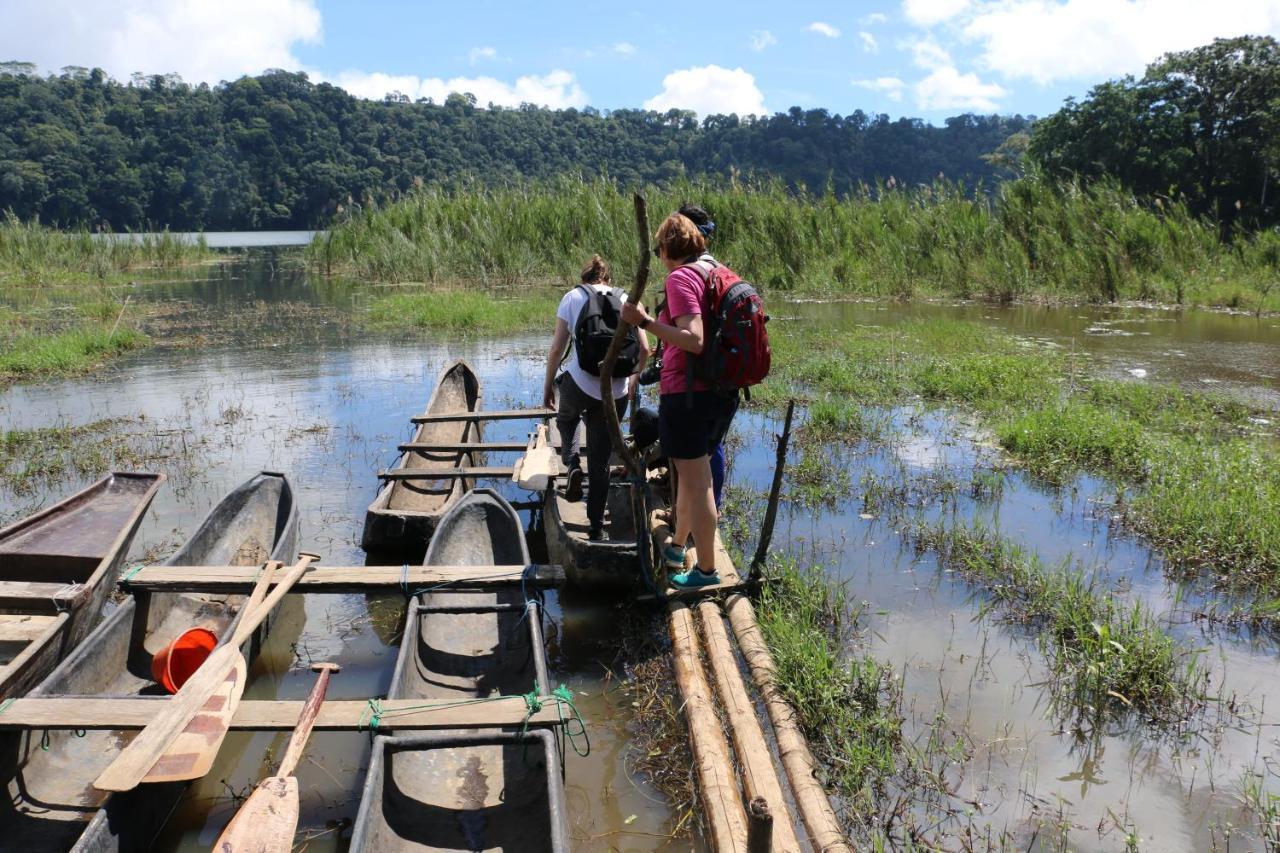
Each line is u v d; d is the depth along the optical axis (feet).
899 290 67.10
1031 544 19.43
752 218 73.26
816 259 71.15
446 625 16.22
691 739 12.24
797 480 23.80
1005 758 12.03
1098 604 16.21
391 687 12.17
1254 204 132.46
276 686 14.26
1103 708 13.21
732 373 14.23
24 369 38.86
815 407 30.27
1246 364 39.14
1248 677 14.02
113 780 9.99
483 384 36.55
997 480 23.27
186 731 10.99
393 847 10.39
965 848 10.27
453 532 18.07
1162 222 69.05
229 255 137.18
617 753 12.53
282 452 26.86
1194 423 28.37
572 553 16.89
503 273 72.90
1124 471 24.20
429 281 76.48
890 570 18.24
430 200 88.07
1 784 10.85
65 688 12.45
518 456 27.43
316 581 15.31
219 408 32.58
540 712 11.58
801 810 10.73
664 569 16.58
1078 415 27.68
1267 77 135.85
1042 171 73.31
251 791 11.76
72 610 14.07
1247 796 11.17
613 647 15.64
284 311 61.31
